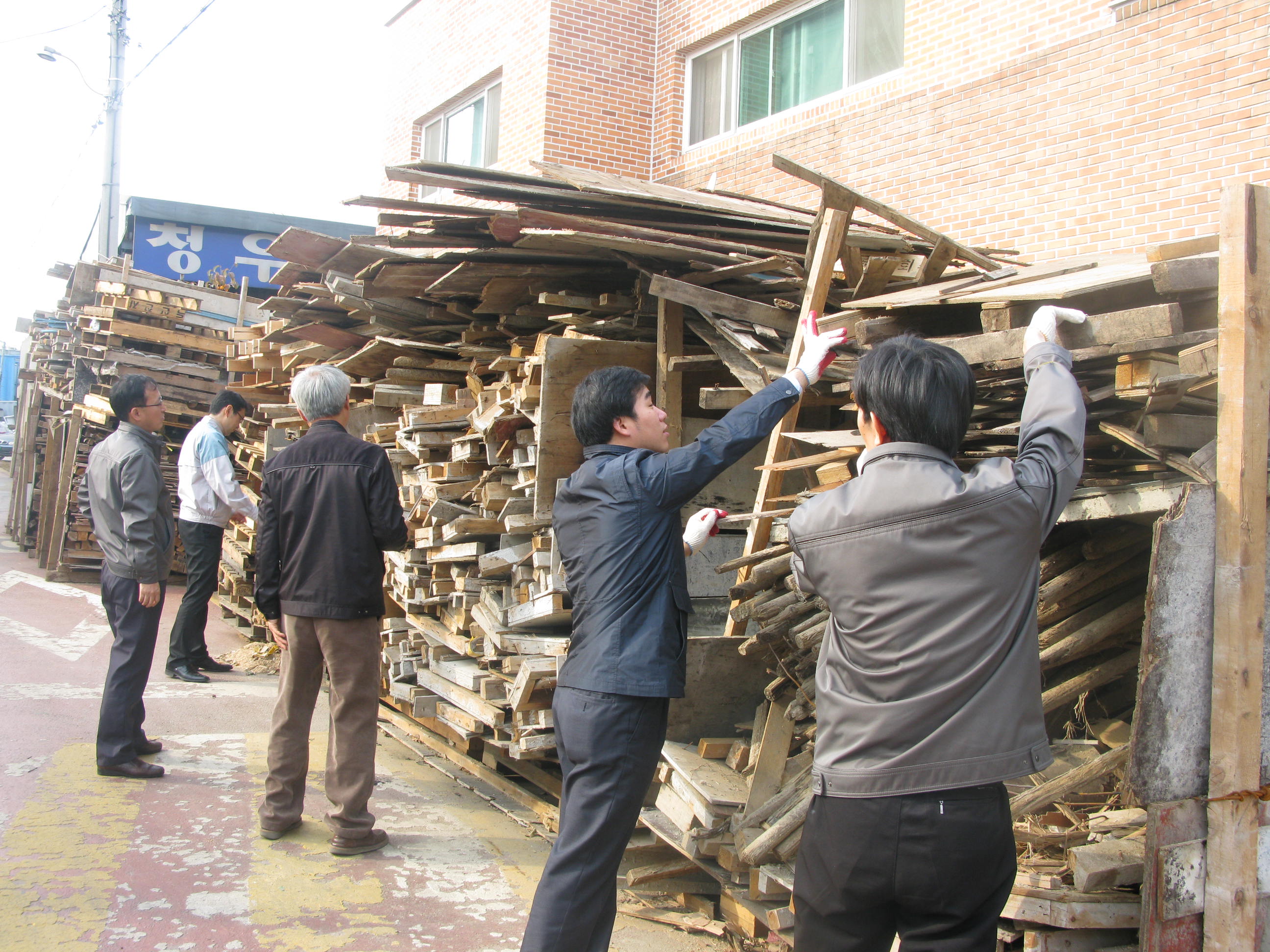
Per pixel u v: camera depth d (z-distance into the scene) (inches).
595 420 117.6
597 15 411.2
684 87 414.3
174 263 507.2
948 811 73.9
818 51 353.4
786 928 121.1
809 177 149.6
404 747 223.5
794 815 119.3
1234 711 83.9
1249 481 83.2
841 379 131.7
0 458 1224.2
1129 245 247.4
